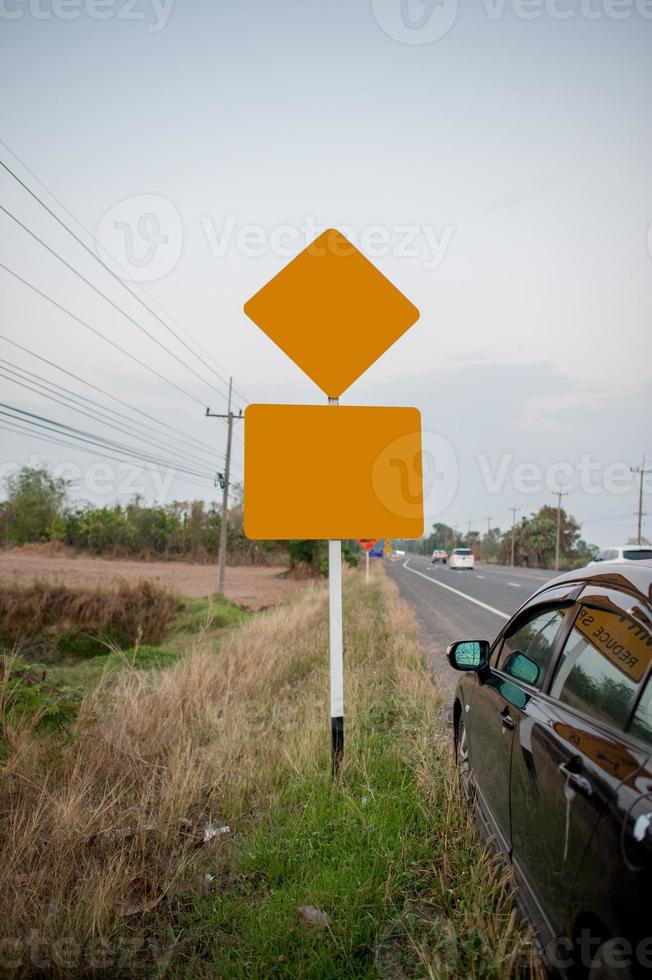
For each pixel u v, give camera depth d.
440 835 3.27
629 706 1.80
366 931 2.63
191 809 3.91
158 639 21.23
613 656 2.00
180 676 6.65
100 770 4.16
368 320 4.36
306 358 4.30
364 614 14.12
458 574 42.38
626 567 2.22
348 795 3.86
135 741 4.57
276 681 7.41
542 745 2.20
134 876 2.97
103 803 3.46
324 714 5.58
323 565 41.25
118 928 2.68
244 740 4.82
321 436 4.12
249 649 8.59
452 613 15.48
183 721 5.26
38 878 2.92
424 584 29.08
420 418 4.23
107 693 5.84
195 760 4.36
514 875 2.45
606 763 1.73
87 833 3.25
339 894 2.87
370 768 4.32
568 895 1.78
